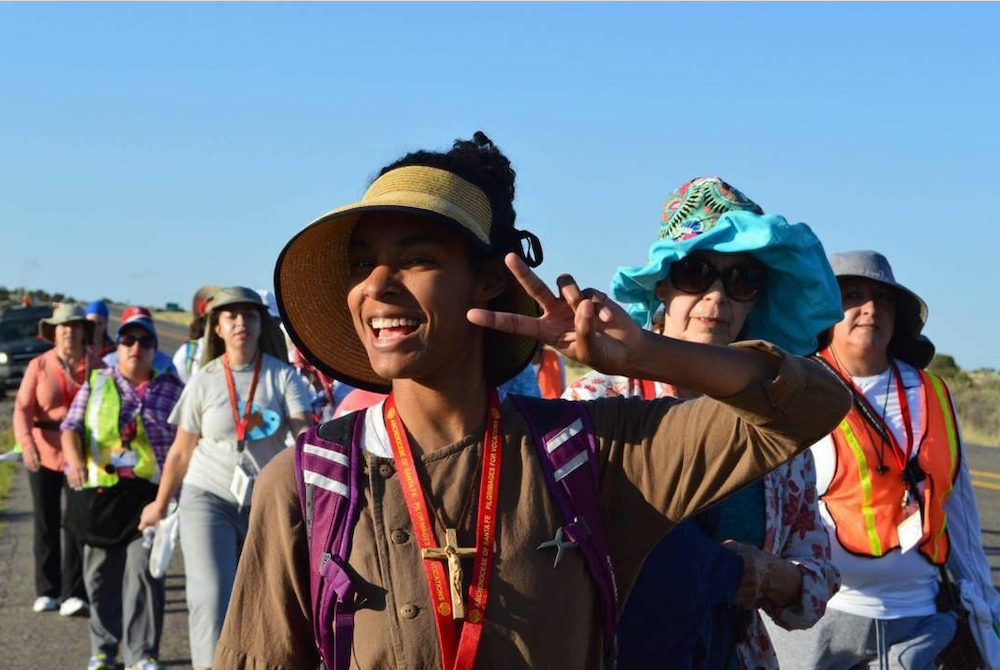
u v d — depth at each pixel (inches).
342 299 97.8
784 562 130.1
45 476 353.4
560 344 81.0
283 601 90.7
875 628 177.5
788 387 81.5
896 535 177.5
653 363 80.3
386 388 100.3
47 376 355.9
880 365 187.3
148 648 279.9
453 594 85.0
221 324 257.0
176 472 259.1
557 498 88.0
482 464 89.0
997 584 361.4
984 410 1068.5
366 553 86.7
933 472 179.8
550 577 86.4
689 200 150.3
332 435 91.0
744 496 132.9
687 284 148.9
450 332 89.0
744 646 130.3
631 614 115.0
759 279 149.6
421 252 88.4
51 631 328.5
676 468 88.4
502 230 91.8
